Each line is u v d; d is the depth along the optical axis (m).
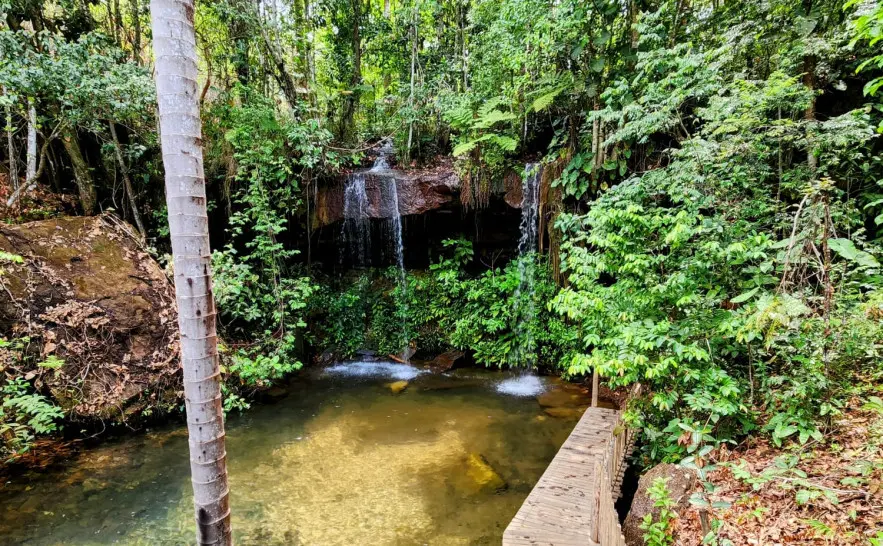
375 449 6.16
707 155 4.86
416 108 10.22
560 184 8.42
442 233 10.10
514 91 8.88
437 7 10.38
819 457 3.50
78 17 8.32
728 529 3.08
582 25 7.20
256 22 8.97
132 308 6.94
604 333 5.32
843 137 4.26
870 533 2.70
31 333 6.04
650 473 4.10
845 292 3.93
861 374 3.89
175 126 2.22
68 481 5.30
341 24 10.86
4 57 6.41
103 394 6.32
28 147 7.90
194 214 2.30
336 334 10.27
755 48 6.14
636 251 4.79
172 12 2.19
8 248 6.39
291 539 4.33
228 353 7.75
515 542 3.73
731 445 4.17
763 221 4.71
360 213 9.74
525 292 9.08
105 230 7.53
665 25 7.07
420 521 4.61
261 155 8.24
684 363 4.30
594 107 7.44
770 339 3.50
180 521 4.61
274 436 6.56
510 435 6.55
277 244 8.20
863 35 3.02
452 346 9.95
